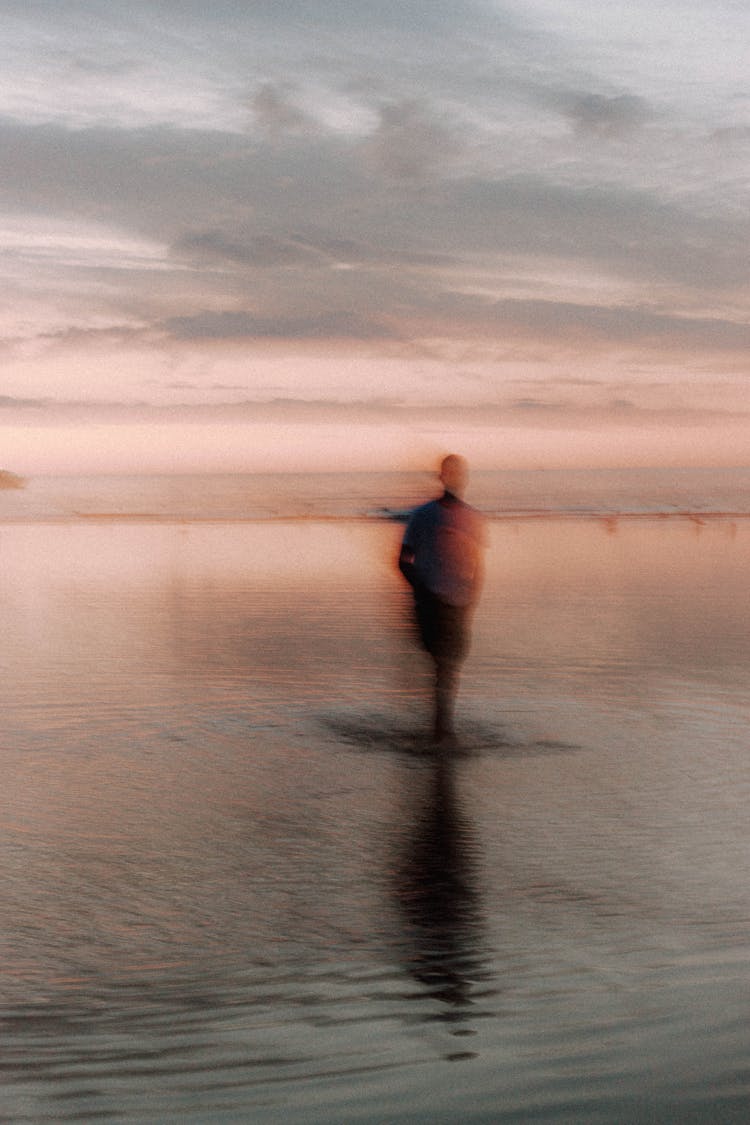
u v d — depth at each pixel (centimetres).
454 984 386
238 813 611
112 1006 371
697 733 809
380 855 540
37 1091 309
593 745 774
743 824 586
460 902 475
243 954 418
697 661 1110
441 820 598
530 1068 315
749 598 1625
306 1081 311
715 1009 355
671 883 495
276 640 1256
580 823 592
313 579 1925
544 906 468
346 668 1084
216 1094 304
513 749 764
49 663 1108
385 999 374
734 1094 294
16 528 3741
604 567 2150
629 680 1016
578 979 388
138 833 575
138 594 1717
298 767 714
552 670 1070
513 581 1889
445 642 812
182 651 1181
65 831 578
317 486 10069
